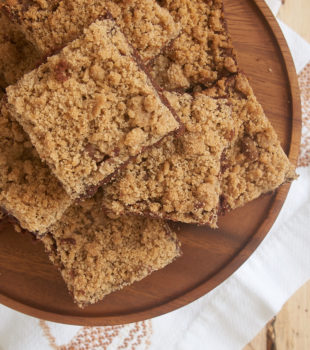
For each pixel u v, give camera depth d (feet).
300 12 1.10
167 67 0.93
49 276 0.97
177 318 1.08
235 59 0.93
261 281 1.08
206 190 0.85
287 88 0.99
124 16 0.86
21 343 1.05
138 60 0.84
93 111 0.80
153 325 1.07
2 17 0.92
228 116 0.88
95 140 0.81
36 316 0.96
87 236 0.93
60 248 0.92
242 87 0.91
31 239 0.97
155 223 0.93
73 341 1.05
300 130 0.98
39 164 0.89
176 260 0.98
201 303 1.09
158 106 0.81
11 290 0.97
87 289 0.91
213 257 0.98
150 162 0.86
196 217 0.87
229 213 0.98
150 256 0.92
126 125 0.81
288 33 1.08
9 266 0.97
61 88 0.80
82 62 0.81
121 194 0.86
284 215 1.08
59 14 0.85
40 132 0.81
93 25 0.82
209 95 0.91
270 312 1.07
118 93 0.81
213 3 0.93
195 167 0.86
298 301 1.11
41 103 0.80
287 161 0.92
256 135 0.91
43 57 0.83
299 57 1.07
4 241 0.97
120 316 0.96
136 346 1.07
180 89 0.93
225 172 0.91
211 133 0.86
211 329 1.08
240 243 0.98
